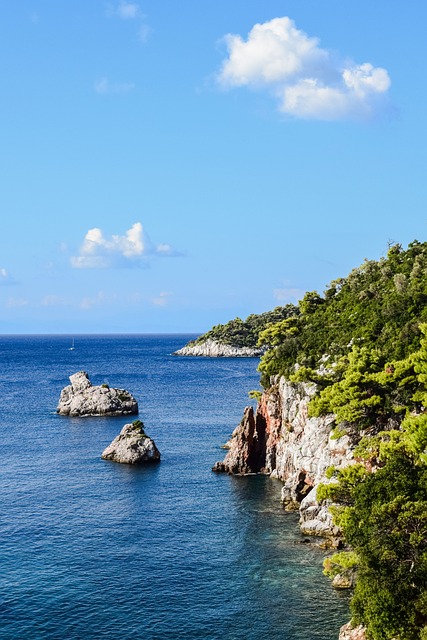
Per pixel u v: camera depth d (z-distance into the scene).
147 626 50.97
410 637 40.12
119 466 107.75
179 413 171.12
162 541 70.38
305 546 68.50
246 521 77.62
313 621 51.53
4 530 73.56
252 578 60.03
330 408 72.25
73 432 141.75
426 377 59.91
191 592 57.12
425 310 82.06
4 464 108.50
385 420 69.69
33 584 58.66
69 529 74.31
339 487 55.09
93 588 57.88
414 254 116.94
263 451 106.19
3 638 48.91
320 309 127.06
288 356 110.12
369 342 86.19
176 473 103.19
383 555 41.91
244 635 49.53
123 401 170.75
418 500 44.44
